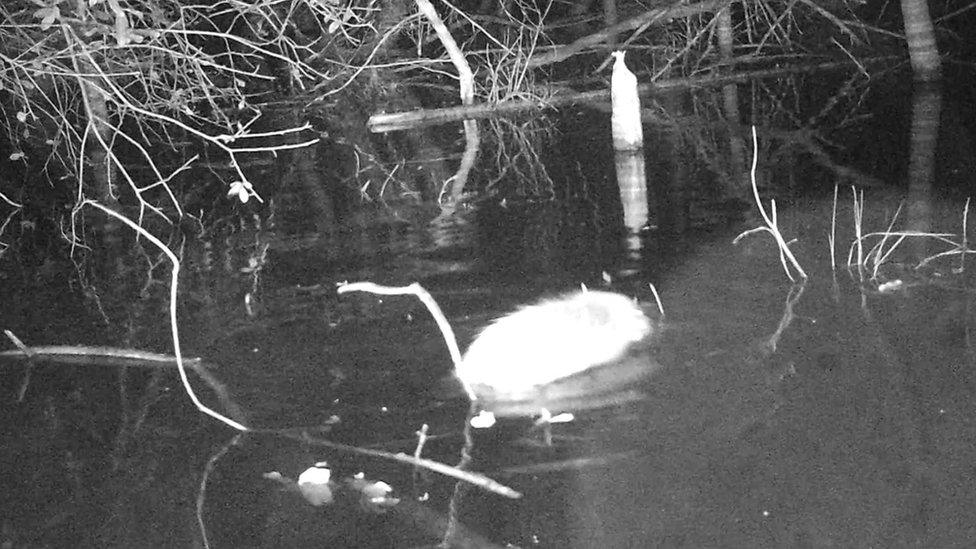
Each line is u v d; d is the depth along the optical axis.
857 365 3.38
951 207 5.00
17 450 3.27
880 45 10.71
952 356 3.38
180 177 7.41
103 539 2.75
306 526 2.74
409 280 4.57
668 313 3.92
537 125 8.60
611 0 11.71
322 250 5.21
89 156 8.31
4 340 4.20
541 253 4.82
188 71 8.94
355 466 3.03
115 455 3.20
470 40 11.03
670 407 3.22
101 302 4.64
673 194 5.73
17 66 7.10
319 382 3.60
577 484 2.84
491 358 3.62
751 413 3.13
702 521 2.62
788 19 11.05
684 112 8.70
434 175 6.88
